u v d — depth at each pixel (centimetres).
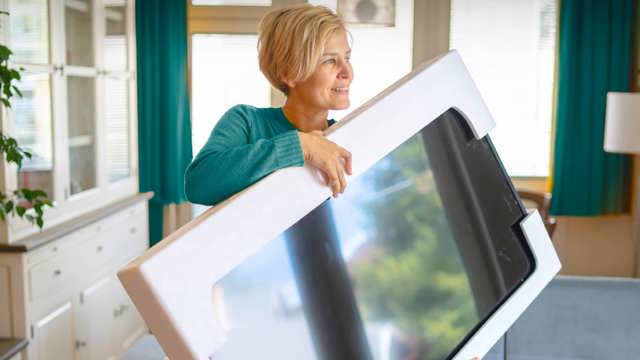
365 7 455
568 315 250
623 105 390
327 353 62
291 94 99
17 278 263
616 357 226
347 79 85
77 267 312
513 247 77
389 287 67
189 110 457
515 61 457
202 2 460
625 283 284
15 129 263
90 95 334
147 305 51
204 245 54
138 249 393
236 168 71
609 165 445
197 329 53
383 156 66
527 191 433
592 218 461
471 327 73
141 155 451
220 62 466
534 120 461
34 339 273
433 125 71
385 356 66
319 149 61
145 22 443
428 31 454
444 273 71
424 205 69
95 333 334
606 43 435
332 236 63
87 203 328
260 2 459
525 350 227
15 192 247
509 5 452
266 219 58
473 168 74
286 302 59
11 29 259
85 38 327
